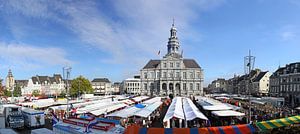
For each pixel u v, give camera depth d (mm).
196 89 120625
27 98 73375
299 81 69812
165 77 121875
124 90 155875
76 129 18969
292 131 20938
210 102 44688
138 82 151625
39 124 31891
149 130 16078
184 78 121438
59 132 20625
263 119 29875
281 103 50812
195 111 28266
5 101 62438
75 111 34938
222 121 29625
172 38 126688
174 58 122062
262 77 102625
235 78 148875
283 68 82500
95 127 18281
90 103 48406
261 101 48844
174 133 15805
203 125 26922
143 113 29516
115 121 18734
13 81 138125
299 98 68938
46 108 47344
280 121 20797
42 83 140375
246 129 18500
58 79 147625
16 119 30578
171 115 25719
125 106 42156
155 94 121062
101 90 172250
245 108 43562
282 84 79500
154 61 128125
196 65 123750
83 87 98562
